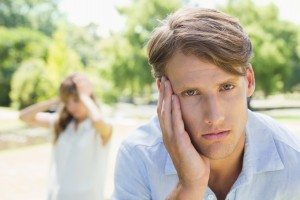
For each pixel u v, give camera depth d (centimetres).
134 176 182
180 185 162
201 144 153
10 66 3684
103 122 432
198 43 141
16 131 1605
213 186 173
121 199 183
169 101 156
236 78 145
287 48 3666
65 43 3222
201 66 143
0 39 3684
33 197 803
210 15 146
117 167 187
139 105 3856
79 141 438
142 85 3322
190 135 157
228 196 166
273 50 3362
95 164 437
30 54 3722
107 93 3294
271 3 3672
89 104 442
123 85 3338
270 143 168
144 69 3269
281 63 3438
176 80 149
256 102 4456
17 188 866
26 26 5291
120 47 3303
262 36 3362
